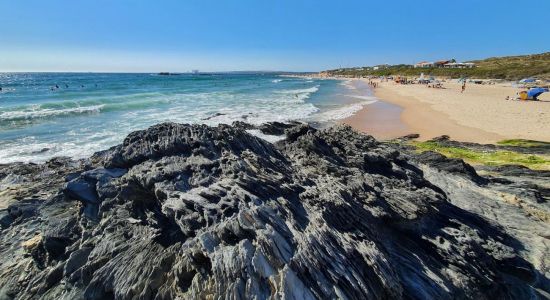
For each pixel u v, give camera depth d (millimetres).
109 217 8453
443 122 30703
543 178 14594
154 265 6754
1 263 7941
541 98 48719
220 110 35344
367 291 5879
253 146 11008
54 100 42156
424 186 10969
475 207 11172
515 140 21625
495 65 120438
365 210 8000
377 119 32594
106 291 6645
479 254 8086
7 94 52094
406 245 8000
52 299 6766
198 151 9898
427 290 6875
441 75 118625
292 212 7176
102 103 39281
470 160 17438
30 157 17641
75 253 7445
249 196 7395
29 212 9508
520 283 8328
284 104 42750
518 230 10273
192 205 7430
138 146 10633
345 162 11617
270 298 5195
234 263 5656
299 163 11016
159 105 39062
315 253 6000
